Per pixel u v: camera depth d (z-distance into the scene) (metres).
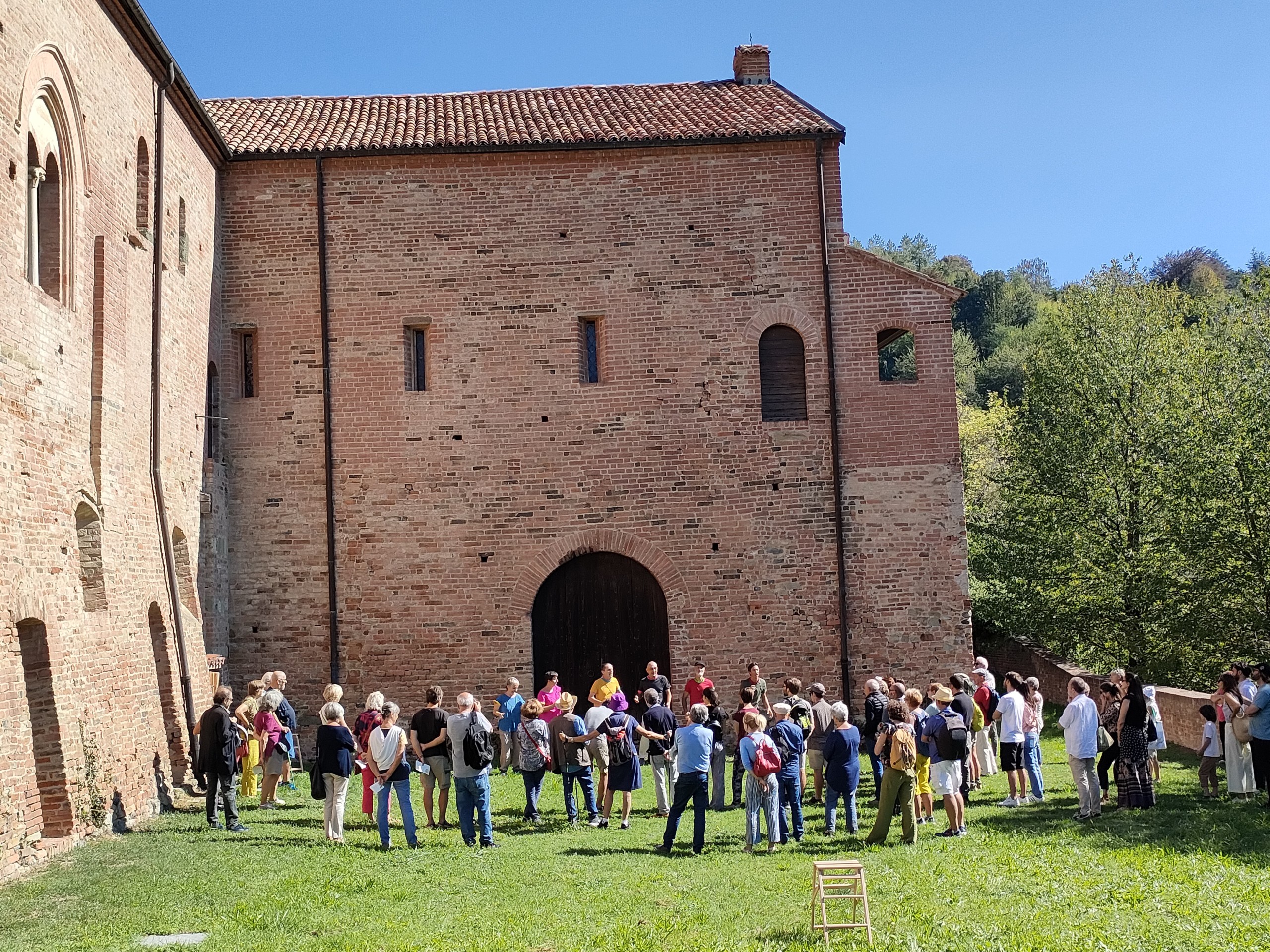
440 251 24.25
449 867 13.63
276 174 24.23
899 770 14.75
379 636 23.42
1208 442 30.33
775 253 24.55
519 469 23.91
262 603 23.41
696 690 21.06
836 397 24.28
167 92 20.61
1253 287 33.28
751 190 24.64
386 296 24.09
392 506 23.69
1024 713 17.98
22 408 14.38
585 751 16.70
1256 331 31.84
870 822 16.61
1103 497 32.91
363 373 23.92
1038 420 35.53
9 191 14.27
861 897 10.84
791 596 23.89
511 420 24.00
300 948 10.44
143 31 18.89
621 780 16.62
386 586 23.53
